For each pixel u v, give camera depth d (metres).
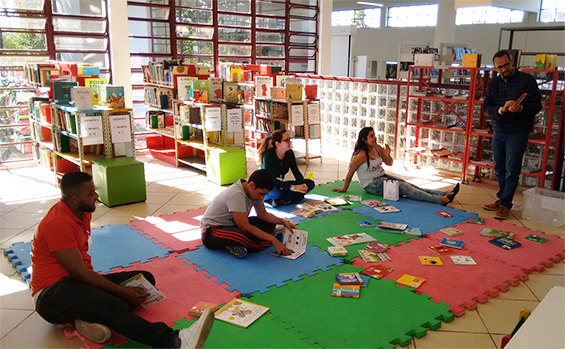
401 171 6.84
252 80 8.29
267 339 2.55
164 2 8.05
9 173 6.60
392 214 4.80
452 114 6.53
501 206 4.84
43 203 5.24
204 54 8.78
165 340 2.33
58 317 2.51
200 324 2.31
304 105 6.93
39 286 2.52
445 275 3.40
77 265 2.49
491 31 15.17
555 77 5.01
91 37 7.31
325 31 10.20
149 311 2.87
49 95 5.96
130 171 5.15
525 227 4.53
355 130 7.98
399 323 2.75
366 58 11.38
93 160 5.37
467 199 5.45
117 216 4.79
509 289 3.27
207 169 6.25
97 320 2.44
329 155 7.93
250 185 3.56
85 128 5.22
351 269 3.49
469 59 5.79
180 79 6.74
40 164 6.80
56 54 7.07
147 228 4.41
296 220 4.58
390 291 3.13
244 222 3.58
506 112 4.72
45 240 2.47
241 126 6.43
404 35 16.58
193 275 3.39
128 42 7.53
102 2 7.29
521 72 4.68
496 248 3.93
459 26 15.97
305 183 5.31
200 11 8.52
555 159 5.38
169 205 5.18
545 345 1.47
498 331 2.74
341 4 18.17
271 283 3.25
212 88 6.33
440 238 4.15
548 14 14.76
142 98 8.17
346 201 5.17
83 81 6.13
